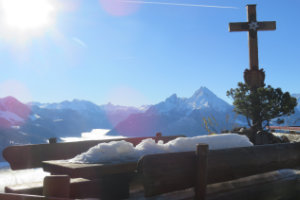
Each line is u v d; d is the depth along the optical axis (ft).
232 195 9.37
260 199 10.29
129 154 10.31
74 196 9.45
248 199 9.87
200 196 8.18
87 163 9.71
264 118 32.63
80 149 14.67
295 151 12.05
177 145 10.93
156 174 7.45
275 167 11.02
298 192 11.69
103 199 9.90
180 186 8.00
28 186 9.17
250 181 10.84
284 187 11.18
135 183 10.72
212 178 8.79
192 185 8.29
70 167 8.84
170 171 7.75
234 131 29.37
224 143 11.32
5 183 13.28
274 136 27.45
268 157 10.73
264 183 10.68
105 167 9.16
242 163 9.68
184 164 8.15
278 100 32.19
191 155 8.41
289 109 31.89
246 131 29.50
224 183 10.19
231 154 9.48
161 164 7.63
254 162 10.06
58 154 13.83
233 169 9.39
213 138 11.32
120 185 10.24
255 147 10.45
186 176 8.13
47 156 13.47
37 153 13.17
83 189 9.66
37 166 13.08
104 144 10.28
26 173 15.88
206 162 8.35
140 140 17.57
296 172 12.66
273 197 10.79
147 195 7.31
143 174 7.30
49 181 6.72
